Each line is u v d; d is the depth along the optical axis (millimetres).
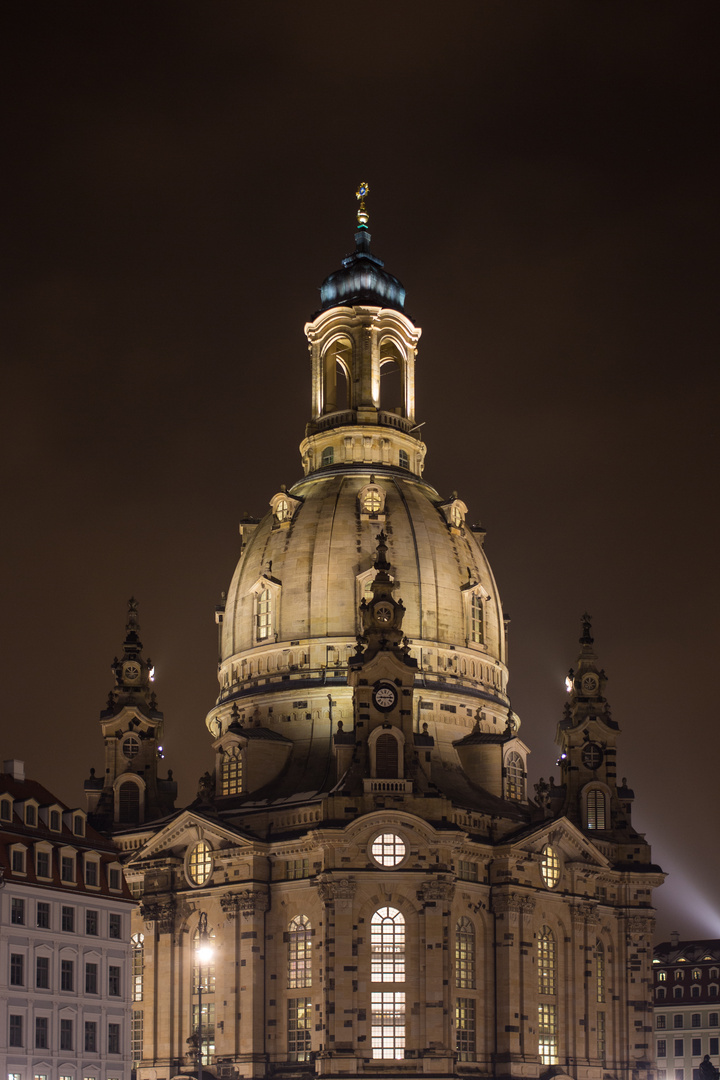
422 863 163000
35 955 140625
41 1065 139000
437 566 189250
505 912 171625
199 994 147875
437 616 187250
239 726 181750
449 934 162250
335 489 195375
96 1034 145625
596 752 195000
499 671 194875
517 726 195875
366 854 162875
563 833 179625
